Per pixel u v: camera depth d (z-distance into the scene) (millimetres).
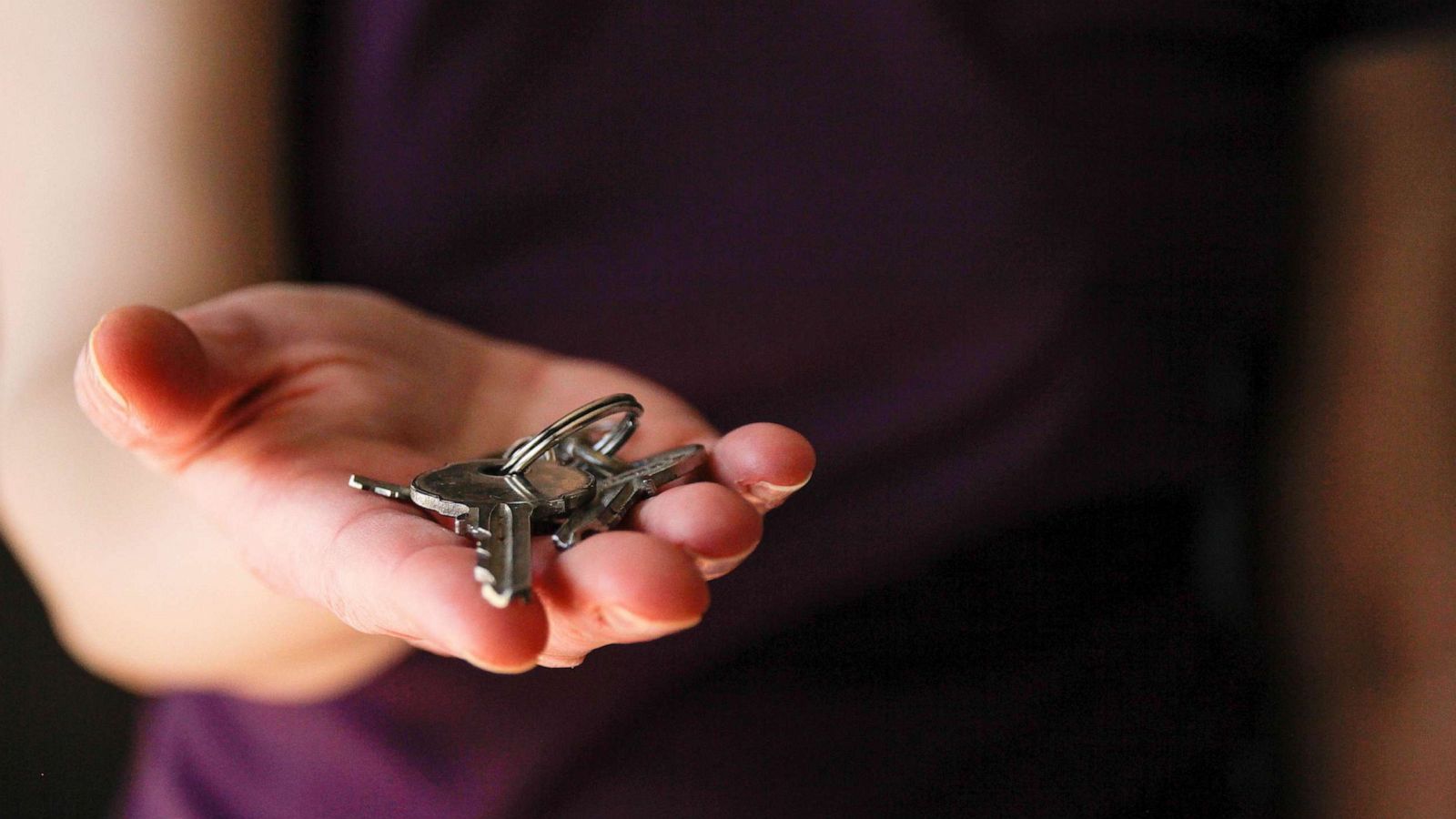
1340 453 577
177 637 490
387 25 513
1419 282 558
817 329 519
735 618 500
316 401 410
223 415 397
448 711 501
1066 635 521
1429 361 558
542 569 353
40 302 498
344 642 493
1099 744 519
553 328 521
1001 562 514
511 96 515
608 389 450
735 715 499
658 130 519
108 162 504
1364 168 558
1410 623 574
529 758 499
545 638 339
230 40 518
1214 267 528
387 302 453
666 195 521
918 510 508
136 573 483
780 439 388
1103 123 512
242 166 518
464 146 514
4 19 520
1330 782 598
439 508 378
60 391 489
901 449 514
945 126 509
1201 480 536
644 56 515
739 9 513
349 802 510
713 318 520
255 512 389
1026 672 513
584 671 497
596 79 516
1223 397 548
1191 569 553
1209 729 541
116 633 496
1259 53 535
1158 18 512
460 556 348
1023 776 511
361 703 505
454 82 512
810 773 499
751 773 498
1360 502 579
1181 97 520
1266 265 541
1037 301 507
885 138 513
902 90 511
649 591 342
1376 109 555
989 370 512
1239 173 531
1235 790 558
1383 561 578
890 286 515
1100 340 510
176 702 546
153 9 513
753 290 518
